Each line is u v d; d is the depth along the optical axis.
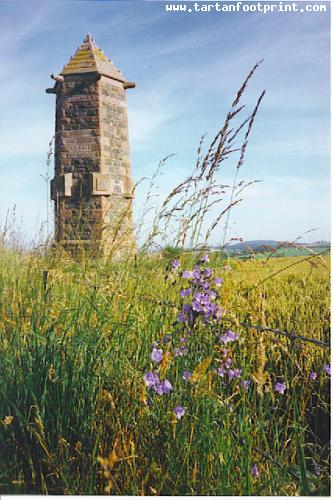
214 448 2.33
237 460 2.37
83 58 14.67
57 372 2.59
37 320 2.91
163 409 2.42
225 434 2.32
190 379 2.17
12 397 2.59
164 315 2.81
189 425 2.37
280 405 2.81
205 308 2.37
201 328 2.52
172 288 2.94
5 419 2.42
